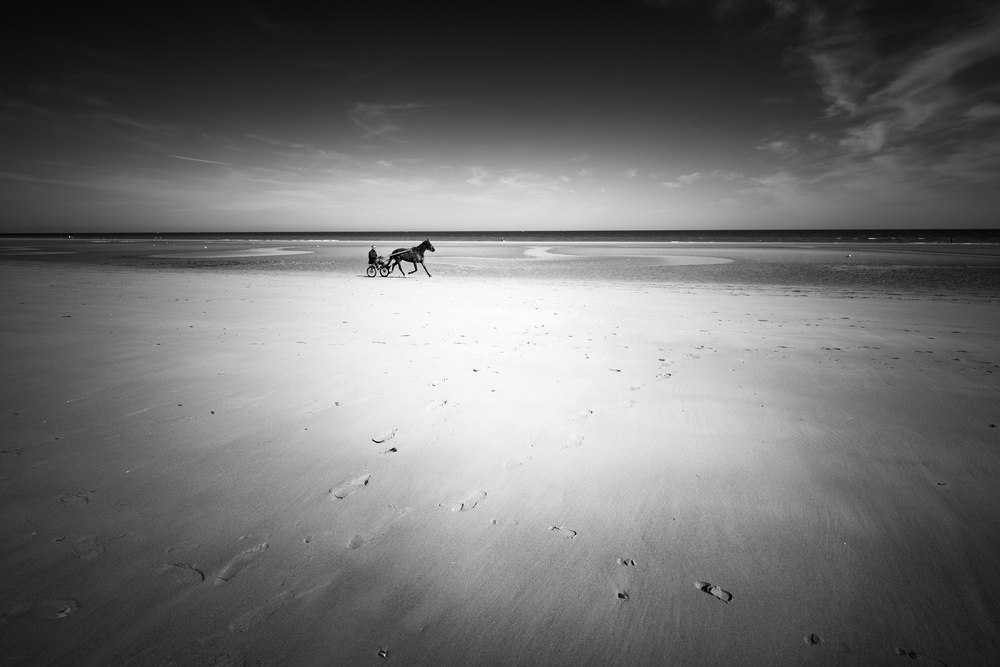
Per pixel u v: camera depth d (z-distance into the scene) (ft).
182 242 217.15
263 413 13.23
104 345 20.77
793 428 12.30
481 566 7.11
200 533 7.74
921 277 58.90
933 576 6.77
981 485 9.27
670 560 7.24
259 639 5.71
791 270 70.64
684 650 5.64
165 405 13.65
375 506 8.70
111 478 9.42
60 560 6.95
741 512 8.48
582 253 123.95
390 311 32.99
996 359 19.42
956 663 5.41
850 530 7.89
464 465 10.36
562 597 6.51
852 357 19.88
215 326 25.98
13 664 5.25
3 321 25.71
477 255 120.16
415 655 5.55
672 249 135.44
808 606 6.28
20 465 9.82
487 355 20.22
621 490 9.31
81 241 231.71
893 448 11.03
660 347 21.85
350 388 15.56
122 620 5.92
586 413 13.43
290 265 86.22
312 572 6.90
